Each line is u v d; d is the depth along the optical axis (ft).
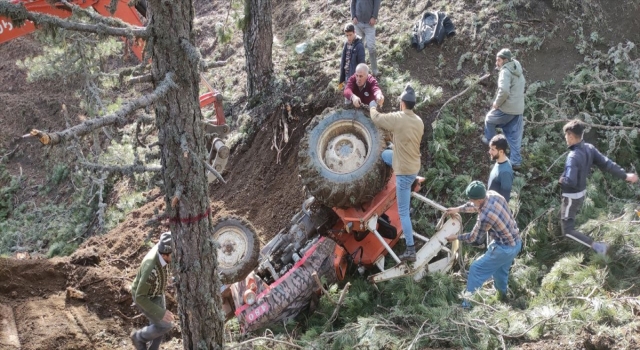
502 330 20.62
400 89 30.71
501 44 32.45
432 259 26.00
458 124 29.50
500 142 22.41
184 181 16.22
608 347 19.13
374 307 23.68
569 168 22.41
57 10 28.91
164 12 14.93
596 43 32.35
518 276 23.89
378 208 23.82
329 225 25.36
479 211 21.22
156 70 15.64
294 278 23.44
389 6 37.55
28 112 50.39
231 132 36.27
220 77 42.06
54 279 24.90
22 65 39.11
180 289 17.53
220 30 36.55
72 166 45.11
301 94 34.14
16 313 22.72
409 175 22.54
